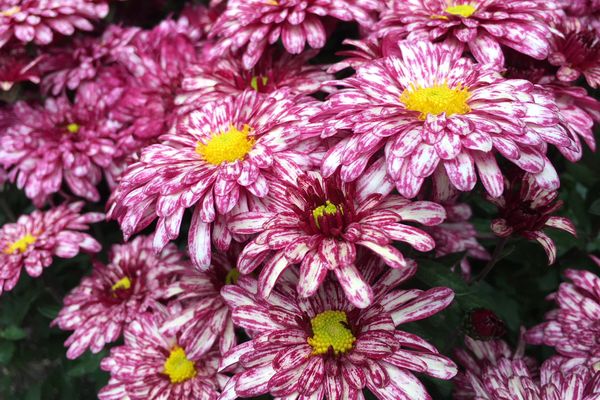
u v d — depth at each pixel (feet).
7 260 1.22
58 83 1.38
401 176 0.88
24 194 1.49
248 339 1.10
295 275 0.97
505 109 0.91
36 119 1.36
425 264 1.02
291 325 0.93
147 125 1.23
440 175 0.94
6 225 1.29
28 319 1.44
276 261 0.89
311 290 0.86
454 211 1.15
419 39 1.03
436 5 1.11
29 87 1.44
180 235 1.35
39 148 1.30
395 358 0.90
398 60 1.00
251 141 1.00
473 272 1.32
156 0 1.56
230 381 0.93
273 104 1.03
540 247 1.23
